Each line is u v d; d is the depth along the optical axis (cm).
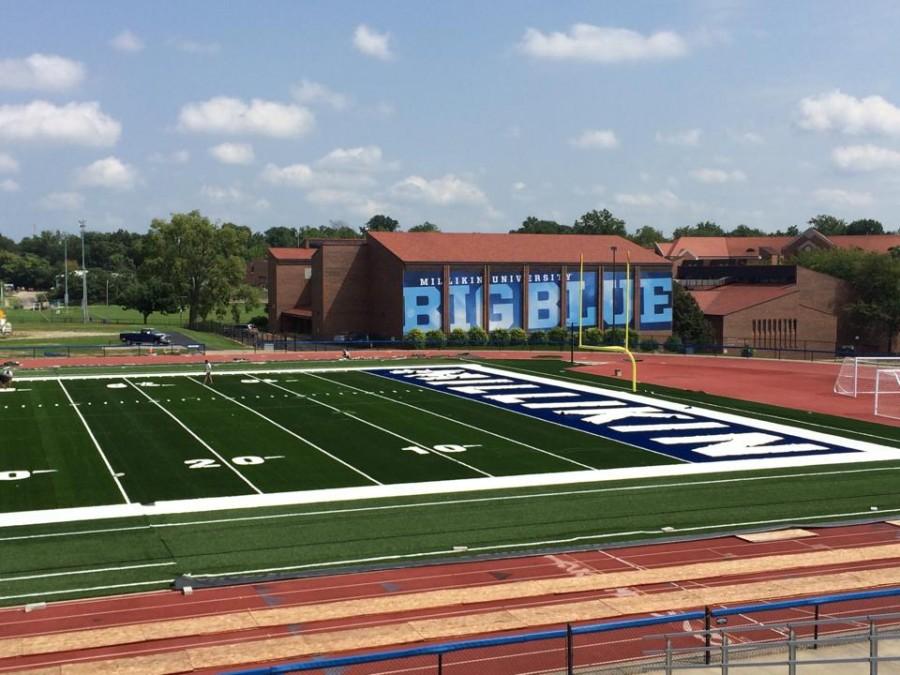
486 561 2450
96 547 2570
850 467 3706
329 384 6072
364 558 2480
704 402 5419
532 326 9444
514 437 4288
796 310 10194
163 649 1798
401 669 1662
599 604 2030
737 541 2656
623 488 3325
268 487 3294
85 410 4875
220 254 13175
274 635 1877
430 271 9038
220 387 5859
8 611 2053
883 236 14688
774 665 1564
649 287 9825
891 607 2027
